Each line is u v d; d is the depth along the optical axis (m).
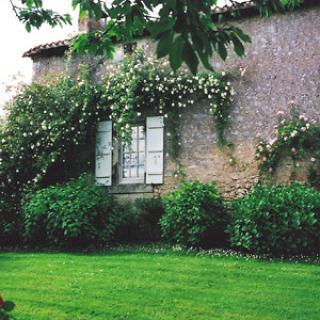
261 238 7.86
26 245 9.86
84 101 10.85
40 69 12.09
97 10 3.27
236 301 5.42
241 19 10.01
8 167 10.87
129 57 10.62
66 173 11.29
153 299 5.55
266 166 9.40
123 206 10.61
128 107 10.29
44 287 6.16
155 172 10.44
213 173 9.90
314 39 9.44
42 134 10.94
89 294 5.79
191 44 2.04
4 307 2.10
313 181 8.99
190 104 10.32
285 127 9.30
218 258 7.79
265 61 9.76
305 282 6.11
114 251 8.82
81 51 4.42
